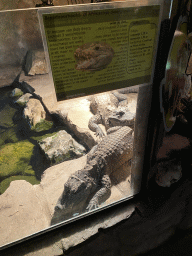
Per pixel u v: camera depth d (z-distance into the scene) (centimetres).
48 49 64
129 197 136
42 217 127
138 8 69
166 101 104
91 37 67
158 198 138
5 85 148
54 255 108
